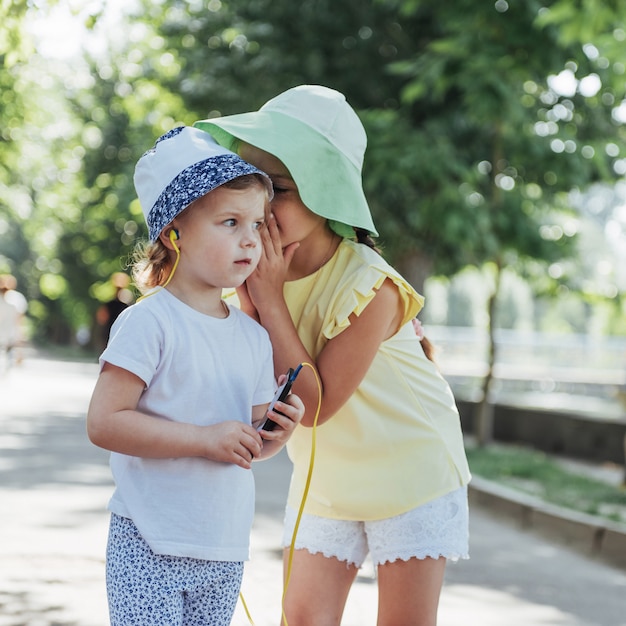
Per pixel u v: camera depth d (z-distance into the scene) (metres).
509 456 15.09
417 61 14.55
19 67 24.30
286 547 4.23
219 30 19.75
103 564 7.35
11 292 25.38
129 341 3.29
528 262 18.70
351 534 4.10
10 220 70.88
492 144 17.62
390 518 3.99
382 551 4.01
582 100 17.11
